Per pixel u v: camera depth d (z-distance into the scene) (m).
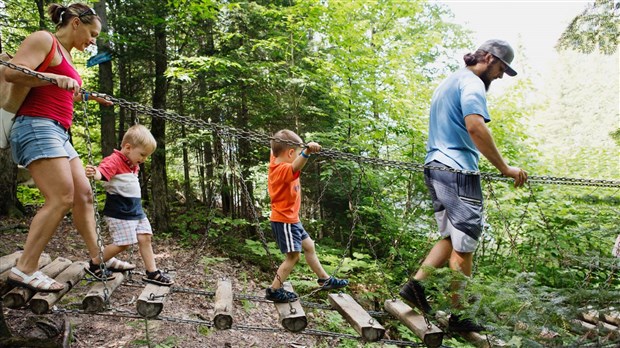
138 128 2.95
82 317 3.68
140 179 12.37
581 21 5.70
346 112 7.39
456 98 2.72
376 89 7.14
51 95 2.36
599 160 8.18
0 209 6.99
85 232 2.76
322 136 7.24
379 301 5.51
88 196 2.73
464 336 2.68
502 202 6.10
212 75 8.39
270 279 6.28
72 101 2.51
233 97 8.41
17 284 2.32
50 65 2.32
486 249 6.31
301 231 3.04
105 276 2.54
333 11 6.87
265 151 8.69
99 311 2.56
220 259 6.08
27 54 2.23
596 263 2.62
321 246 6.99
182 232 8.43
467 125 2.56
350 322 2.83
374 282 5.79
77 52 11.63
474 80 2.66
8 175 7.08
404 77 7.54
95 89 10.13
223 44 8.29
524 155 7.49
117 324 3.68
